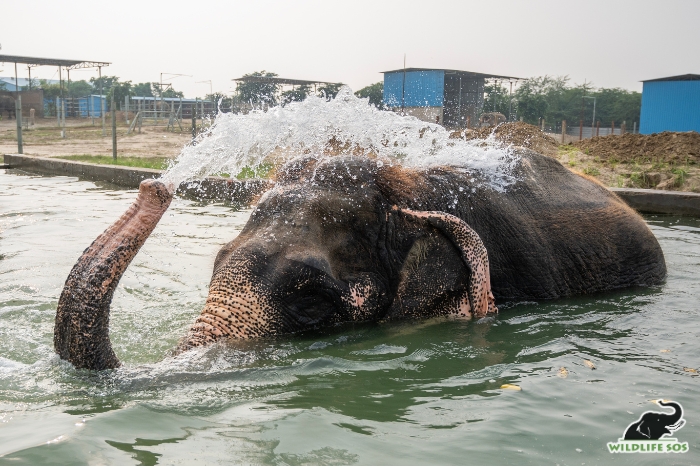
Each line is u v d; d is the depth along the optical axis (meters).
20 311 5.32
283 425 3.34
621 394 3.87
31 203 11.55
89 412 3.44
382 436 3.27
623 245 6.59
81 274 3.67
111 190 13.91
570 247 6.25
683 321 5.39
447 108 38.56
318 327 4.85
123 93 60.59
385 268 5.17
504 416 3.53
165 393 3.73
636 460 3.06
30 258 7.22
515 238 5.93
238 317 4.49
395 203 5.35
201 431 3.26
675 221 10.57
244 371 4.10
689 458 3.09
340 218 5.00
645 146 19.69
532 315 5.55
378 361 4.40
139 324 5.07
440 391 3.90
